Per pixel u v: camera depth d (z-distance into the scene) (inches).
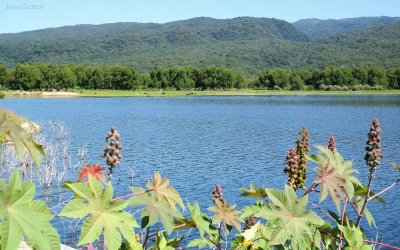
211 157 1521.9
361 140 2009.1
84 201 107.0
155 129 2432.3
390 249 635.5
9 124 106.3
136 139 1995.6
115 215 108.7
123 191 963.3
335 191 146.3
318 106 4542.3
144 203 127.7
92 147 1636.3
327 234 157.8
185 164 1380.4
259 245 149.2
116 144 146.0
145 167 1306.6
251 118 3176.7
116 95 6934.1
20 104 4473.4
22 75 6948.8
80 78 7711.6
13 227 85.8
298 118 3189.0
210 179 1172.5
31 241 87.0
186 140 1978.3
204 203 916.6
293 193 134.3
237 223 154.3
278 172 1273.4
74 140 1838.1
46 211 91.2
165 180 134.4
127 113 3518.7
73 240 563.8
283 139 2028.8
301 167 217.6
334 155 162.1
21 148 106.1
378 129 173.9
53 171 922.1
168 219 127.4
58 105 4389.8
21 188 89.8
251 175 1232.8
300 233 129.7
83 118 2997.0
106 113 3486.7
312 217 132.7
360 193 176.4
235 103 5093.5
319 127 2583.7
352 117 3267.7
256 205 162.9
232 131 2365.9
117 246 105.4
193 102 5270.7
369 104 4845.0
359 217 167.3
